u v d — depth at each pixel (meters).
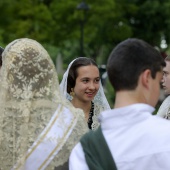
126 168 2.22
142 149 2.22
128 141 2.24
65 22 22.33
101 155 2.25
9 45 2.95
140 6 25.89
